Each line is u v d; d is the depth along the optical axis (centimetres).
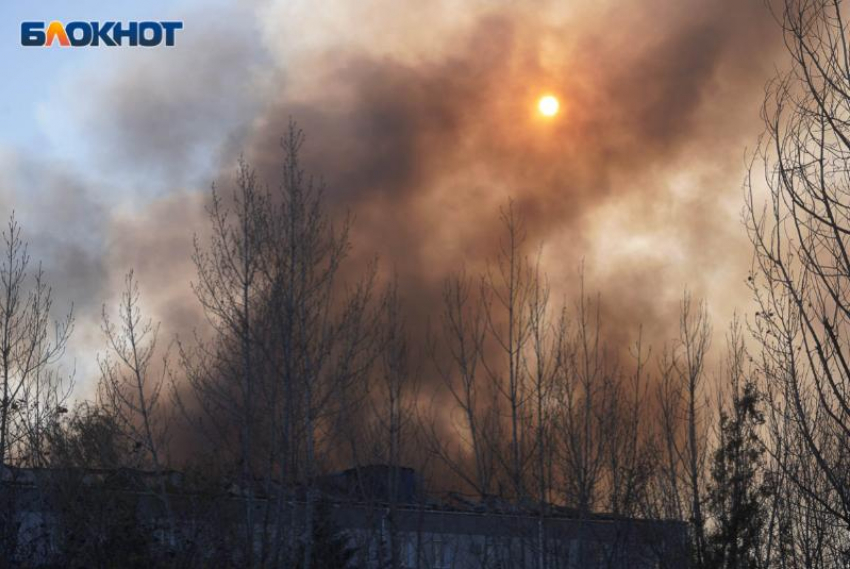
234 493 3312
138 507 3378
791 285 1492
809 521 2138
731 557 3050
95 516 3347
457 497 3459
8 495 3609
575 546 3120
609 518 3266
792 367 1537
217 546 3164
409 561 3359
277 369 3238
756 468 3203
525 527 3095
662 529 3170
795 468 1923
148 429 3438
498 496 3161
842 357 1412
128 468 3419
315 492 3272
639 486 3200
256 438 3216
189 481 3234
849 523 1577
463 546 3378
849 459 1673
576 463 3130
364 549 3281
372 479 3341
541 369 3259
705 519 3177
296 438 3192
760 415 3266
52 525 3566
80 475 3450
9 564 3416
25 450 3725
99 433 3466
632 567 3111
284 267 3341
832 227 1409
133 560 3153
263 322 3291
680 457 3306
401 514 3328
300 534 3198
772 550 2856
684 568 3084
